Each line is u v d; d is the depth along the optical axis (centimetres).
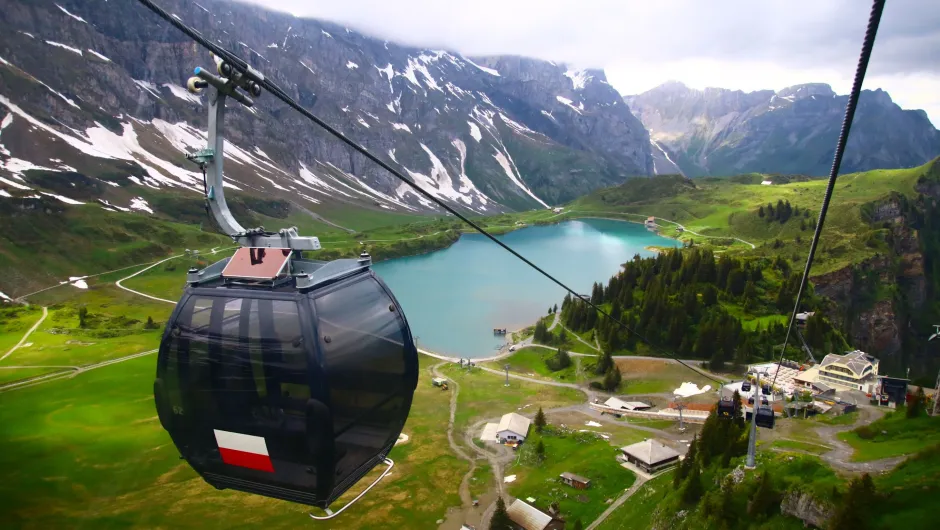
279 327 1107
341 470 1138
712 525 4700
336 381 1103
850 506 3594
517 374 13050
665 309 14638
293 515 6894
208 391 1133
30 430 8875
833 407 8950
